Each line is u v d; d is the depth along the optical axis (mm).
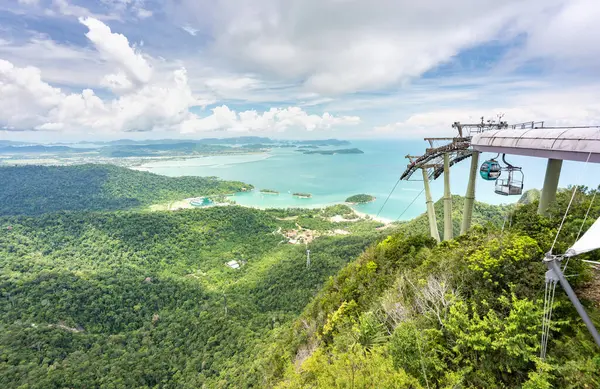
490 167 16438
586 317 6012
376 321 10609
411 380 7020
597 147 9484
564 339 6934
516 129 14328
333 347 11312
